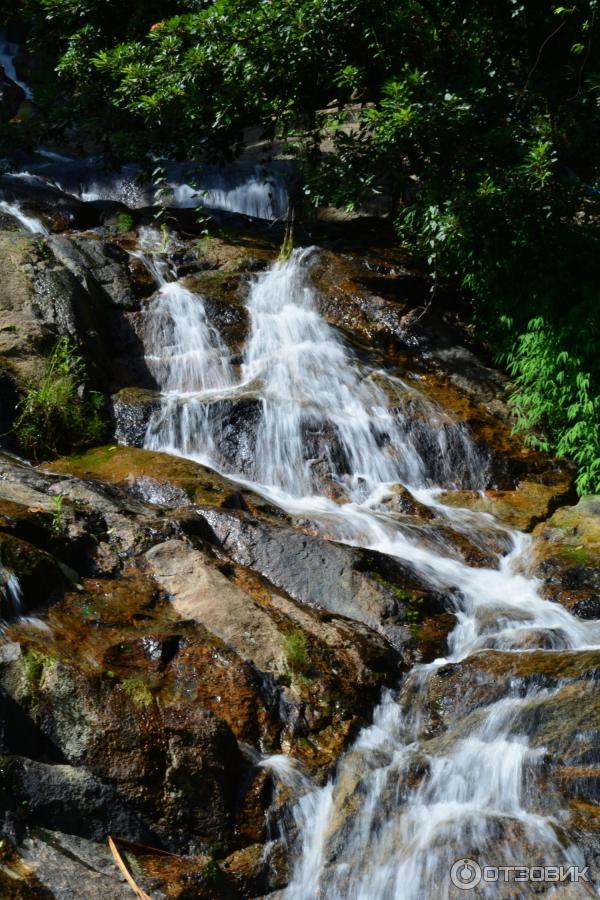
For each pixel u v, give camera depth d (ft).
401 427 35.58
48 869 17.69
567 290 37.96
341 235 45.73
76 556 25.29
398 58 42.27
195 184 46.62
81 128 50.49
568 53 45.39
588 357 36.73
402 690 24.14
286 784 21.36
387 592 26.20
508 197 38.32
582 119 42.93
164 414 33.53
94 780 19.60
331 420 34.63
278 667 23.43
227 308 39.37
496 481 35.32
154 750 20.34
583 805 20.08
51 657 20.74
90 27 48.08
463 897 18.67
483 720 22.35
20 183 45.57
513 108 42.55
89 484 27.89
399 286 41.78
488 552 30.68
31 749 19.80
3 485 26.89
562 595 27.89
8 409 31.65
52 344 34.17
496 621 26.32
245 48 40.78
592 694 22.06
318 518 29.99
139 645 22.82
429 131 38.40
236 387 36.78
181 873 18.95
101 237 42.91
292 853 20.59
